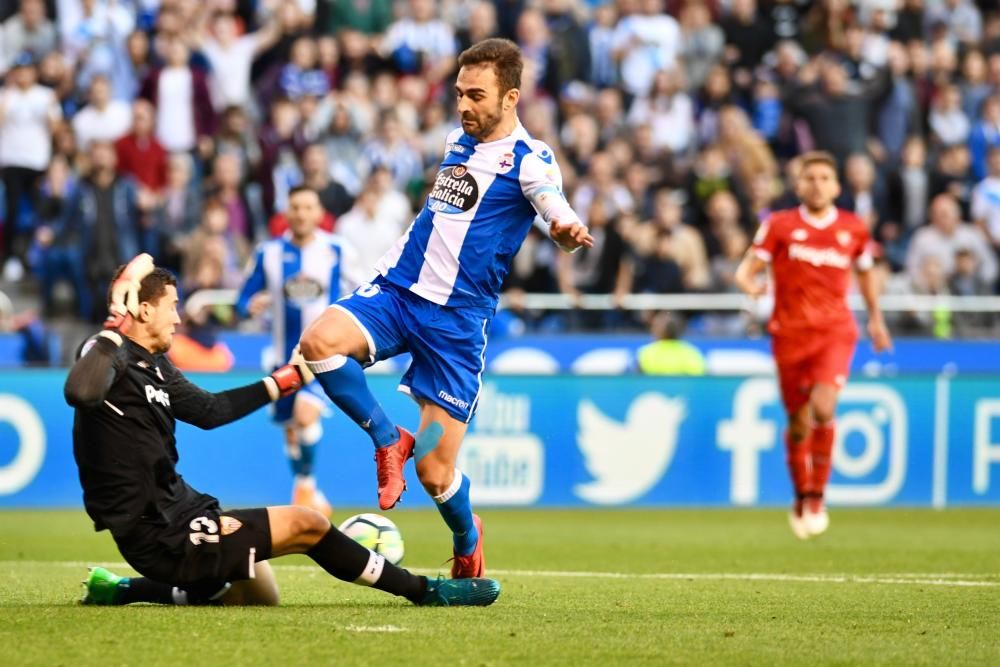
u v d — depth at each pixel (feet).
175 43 196.95
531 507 165.27
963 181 215.92
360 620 68.59
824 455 127.03
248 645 60.70
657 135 212.84
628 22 222.07
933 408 175.01
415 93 205.67
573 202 193.06
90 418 69.10
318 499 139.03
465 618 70.69
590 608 77.66
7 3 209.15
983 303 192.24
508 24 219.82
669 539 132.87
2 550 115.55
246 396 73.31
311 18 217.15
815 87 215.31
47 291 178.70
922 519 158.40
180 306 176.24
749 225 201.87
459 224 76.84
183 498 71.26
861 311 188.75
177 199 187.11
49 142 191.01
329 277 136.15
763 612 77.00
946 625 72.43
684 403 170.09
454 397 76.89
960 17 240.94
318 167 186.70
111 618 67.97
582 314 183.32
